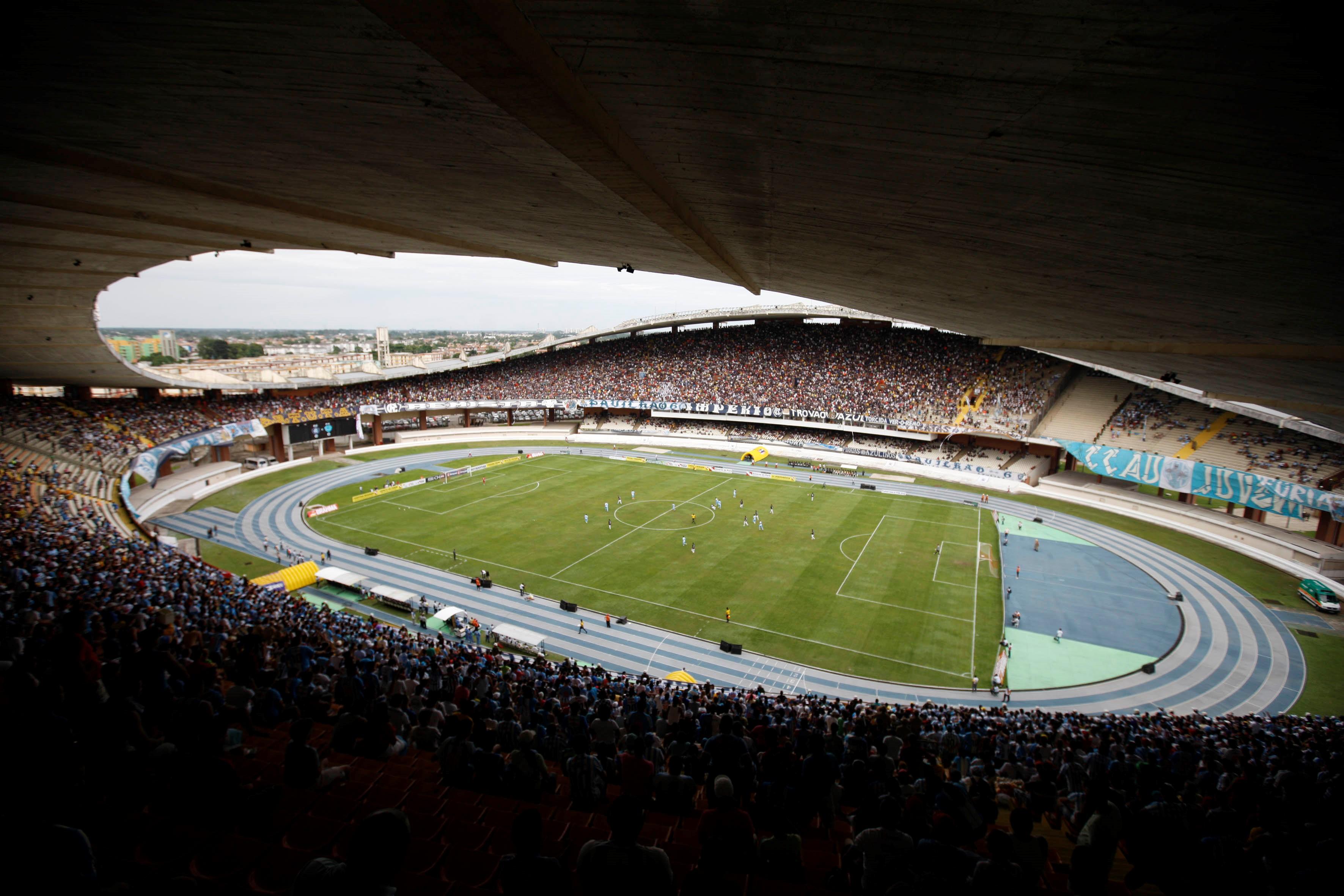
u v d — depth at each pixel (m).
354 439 74.88
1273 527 43.66
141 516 45.56
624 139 8.52
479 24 4.90
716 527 46.69
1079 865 5.62
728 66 5.81
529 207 14.21
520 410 90.94
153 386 56.75
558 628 31.72
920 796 7.05
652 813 7.77
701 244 15.75
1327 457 43.53
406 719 11.29
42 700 6.71
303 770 7.16
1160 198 6.62
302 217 17.89
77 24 6.16
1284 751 14.83
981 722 18.50
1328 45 3.58
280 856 5.47
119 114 9.28
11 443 43.91
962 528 46.84
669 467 66.31
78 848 4.21
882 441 69.75
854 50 5.07
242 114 9.09
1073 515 50.09
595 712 14.68
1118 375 59.72
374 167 11.80
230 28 6.16
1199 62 4.15
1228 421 50.38
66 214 18.42
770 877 6.09
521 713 14.26
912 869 5.16
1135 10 3.71
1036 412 61.12
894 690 26.91
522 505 51.84
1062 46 4.34
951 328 28.16
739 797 7.96
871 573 38.53
